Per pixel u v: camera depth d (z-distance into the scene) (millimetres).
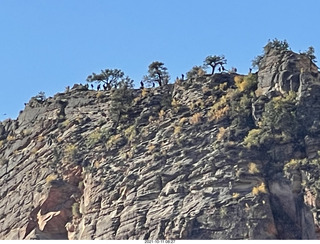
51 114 190250
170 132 167000
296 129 160000
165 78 185875
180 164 158500
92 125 181000
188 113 170750
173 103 174500
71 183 168125
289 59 170750
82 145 175125
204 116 167875
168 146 163500
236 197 149750
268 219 146750
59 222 163250
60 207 165000
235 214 147375
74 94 191625
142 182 158625
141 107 177500
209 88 175375
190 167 157250
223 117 166375
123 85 182750
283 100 163750
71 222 162500
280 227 148000
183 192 153750
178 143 163125
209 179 153750
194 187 153375
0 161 188625
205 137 162875
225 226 146250
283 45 175625
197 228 146750
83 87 194250
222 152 157875
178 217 149125
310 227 146875
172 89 181375
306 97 163750
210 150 159625
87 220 159125
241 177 152750
